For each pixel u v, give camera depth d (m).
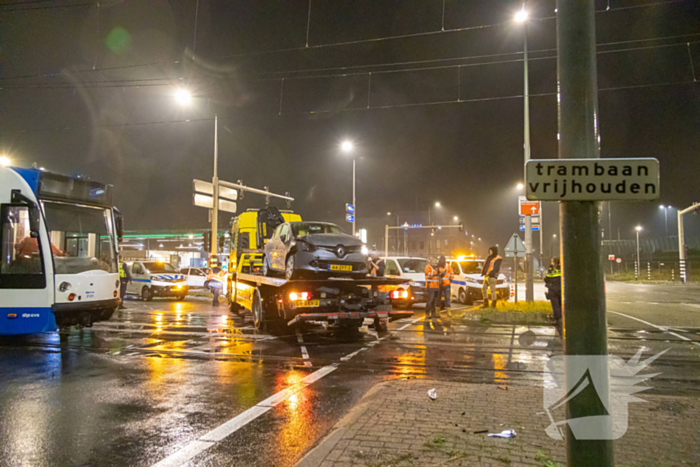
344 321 11.23
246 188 24.67
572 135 2.71
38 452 4.25
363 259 11.10
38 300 9.27
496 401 5.21
